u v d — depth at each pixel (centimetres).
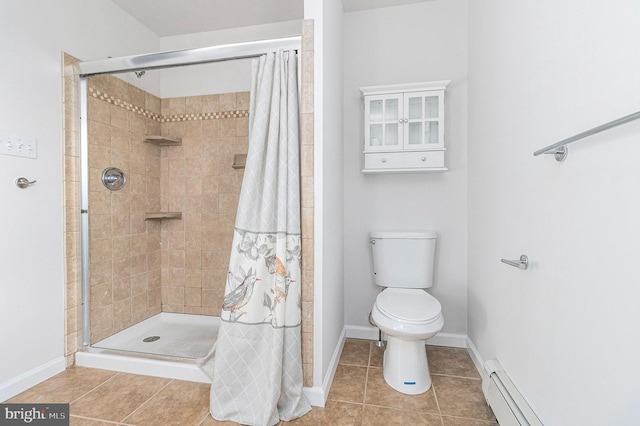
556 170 97
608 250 74
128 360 170
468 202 202
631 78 67
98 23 198
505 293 138
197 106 247
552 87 99
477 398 150
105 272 203
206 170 245
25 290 153
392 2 208
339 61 197
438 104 194
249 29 243
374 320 162
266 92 145
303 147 145
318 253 145
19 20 149
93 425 129
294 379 139
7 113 145
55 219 168
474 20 187
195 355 181
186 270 250
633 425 66
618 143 71
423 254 198
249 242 142
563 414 93
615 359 72
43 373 160
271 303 141
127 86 220
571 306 89
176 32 250
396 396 152
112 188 207
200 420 133
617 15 71
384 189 217
